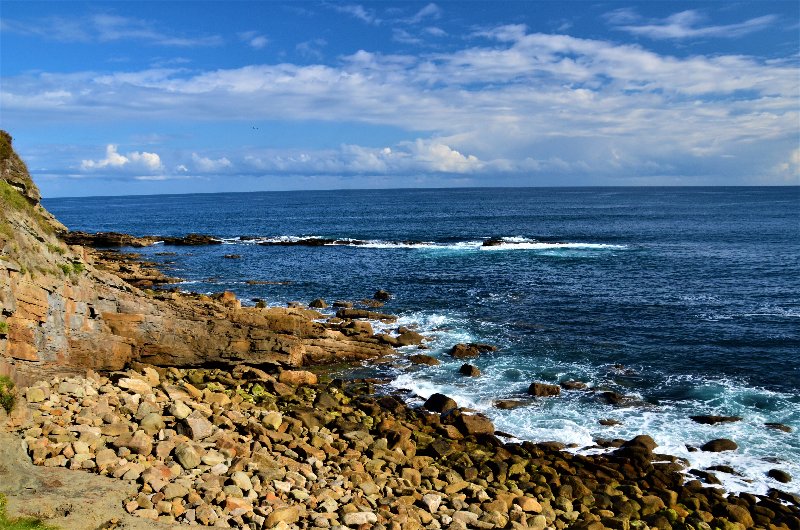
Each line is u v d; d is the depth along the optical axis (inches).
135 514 470.0
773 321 1535.4
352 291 1975.9
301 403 973.8
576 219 4837.6
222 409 818.2
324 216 5856.3
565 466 800.9
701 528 660.7
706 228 3870.6
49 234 934.4
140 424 661.3
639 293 1895.9
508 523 601.9
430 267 2452.0
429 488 684.1
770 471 805.2
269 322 1241.4
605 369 1214.9
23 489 471.5
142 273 2233.0
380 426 885.8
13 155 932.6
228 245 3368.6
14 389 603.5
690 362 1248.2
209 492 529.7
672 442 895.7
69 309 918.4
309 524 526.0
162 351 1093.1
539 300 1809.8
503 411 1012.5
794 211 5452.8
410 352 1328.7
